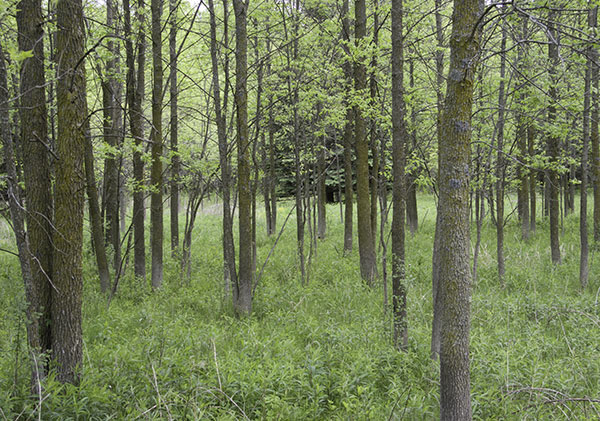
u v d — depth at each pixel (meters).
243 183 7.89
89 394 4.01
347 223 12.99
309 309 8.14
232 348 5.96
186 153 9.52
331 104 10.40
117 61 9.21
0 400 3.62
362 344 6.05
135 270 9.95
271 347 5.64
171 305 8.07
